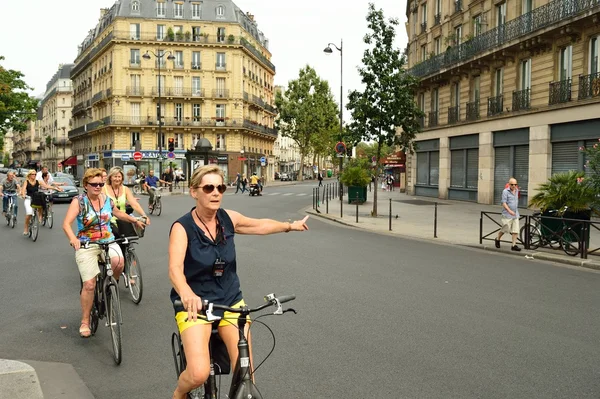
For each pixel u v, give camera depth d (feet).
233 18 219.41
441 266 34.68
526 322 21.43
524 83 82.12
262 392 14.51
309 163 396.78
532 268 34.58
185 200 104.78
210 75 215.10
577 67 69.51
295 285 28.17
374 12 69.77
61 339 19.29
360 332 19.92
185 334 10.57
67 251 39.32
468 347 18.26
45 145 377.91
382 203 96.58
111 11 227.61
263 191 150.41
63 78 343.26
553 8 71.87
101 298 19.21
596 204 39.09
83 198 19.24
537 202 41.09
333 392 14.51
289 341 18.84
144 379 15.57
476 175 96.32
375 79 70.95
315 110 270.87
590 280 30.60
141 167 208.13
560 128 72.69
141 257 36.96
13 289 27.22
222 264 11.09
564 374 15.88
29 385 14.43
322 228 58.44
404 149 73.26
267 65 262.47
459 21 102.22
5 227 54.08
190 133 215.51
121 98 208.74
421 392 14.51
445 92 105.91
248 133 232.12
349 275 31.07
